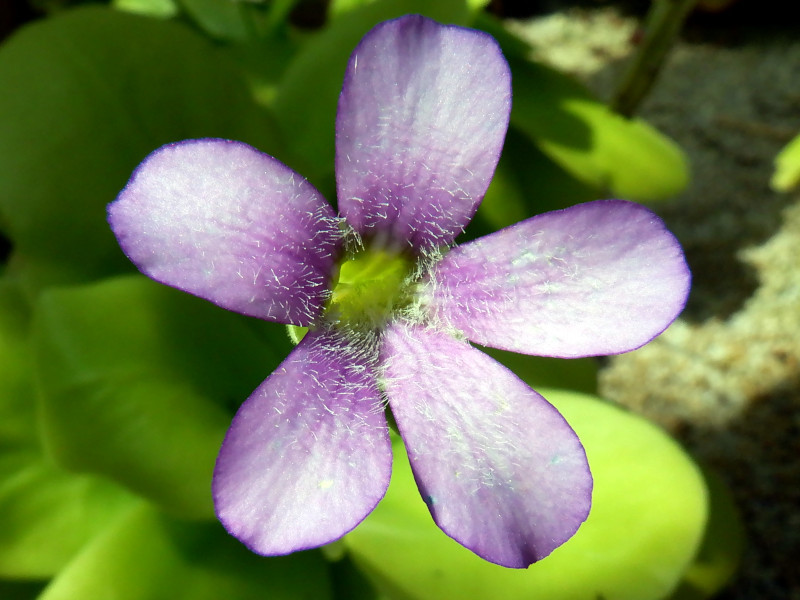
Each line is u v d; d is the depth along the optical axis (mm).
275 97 53
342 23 53
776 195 109
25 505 47
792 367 88
